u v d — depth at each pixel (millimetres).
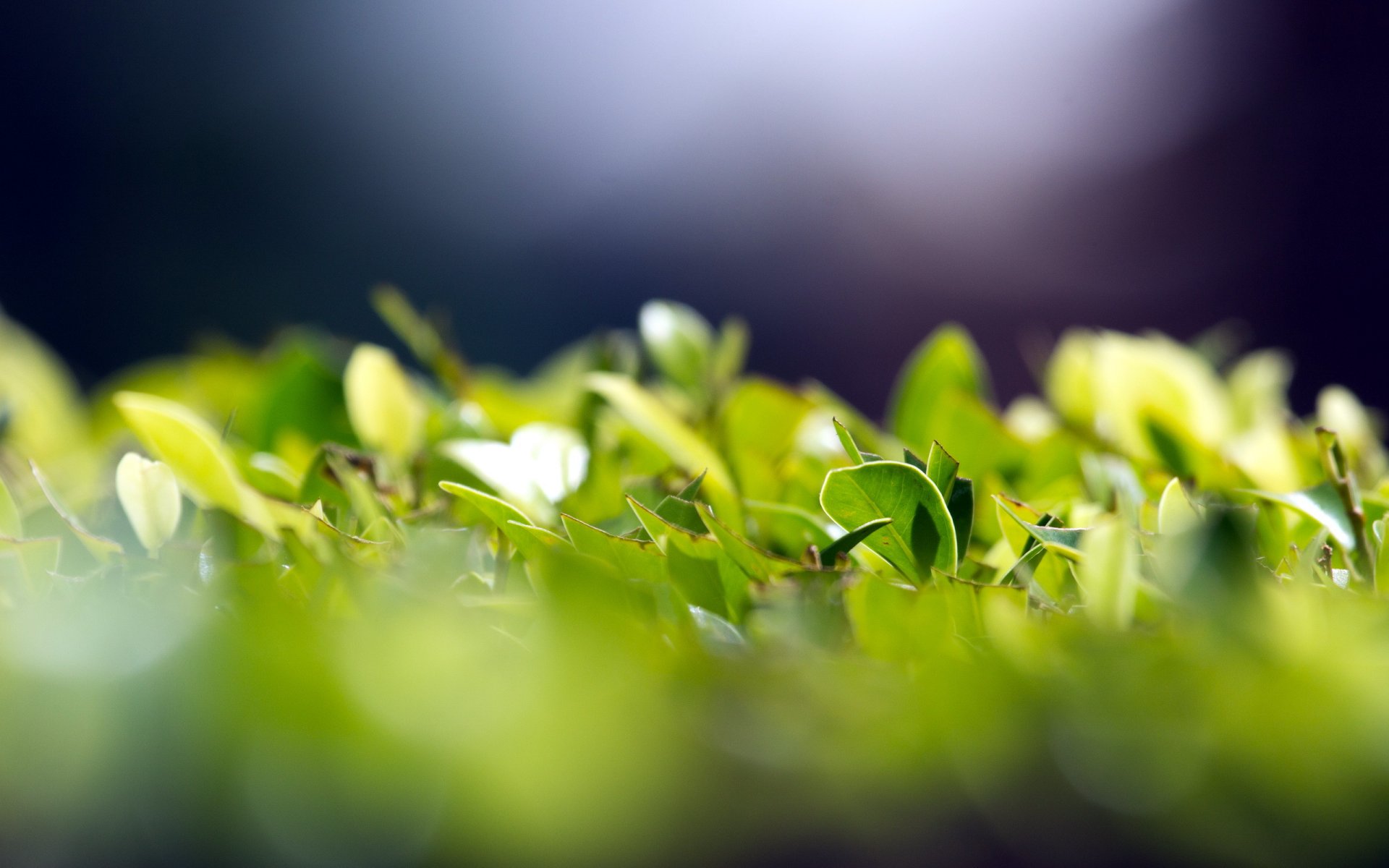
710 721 644
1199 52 5457
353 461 736
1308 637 648
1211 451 764
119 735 642
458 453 749
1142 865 642
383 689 644
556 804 643
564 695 643
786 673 646
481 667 647
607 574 654
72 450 928
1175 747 643
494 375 1008
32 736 642
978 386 816
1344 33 4969
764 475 766
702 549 687
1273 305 5117
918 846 643
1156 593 671
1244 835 642
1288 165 5113
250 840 641
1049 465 794
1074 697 645
